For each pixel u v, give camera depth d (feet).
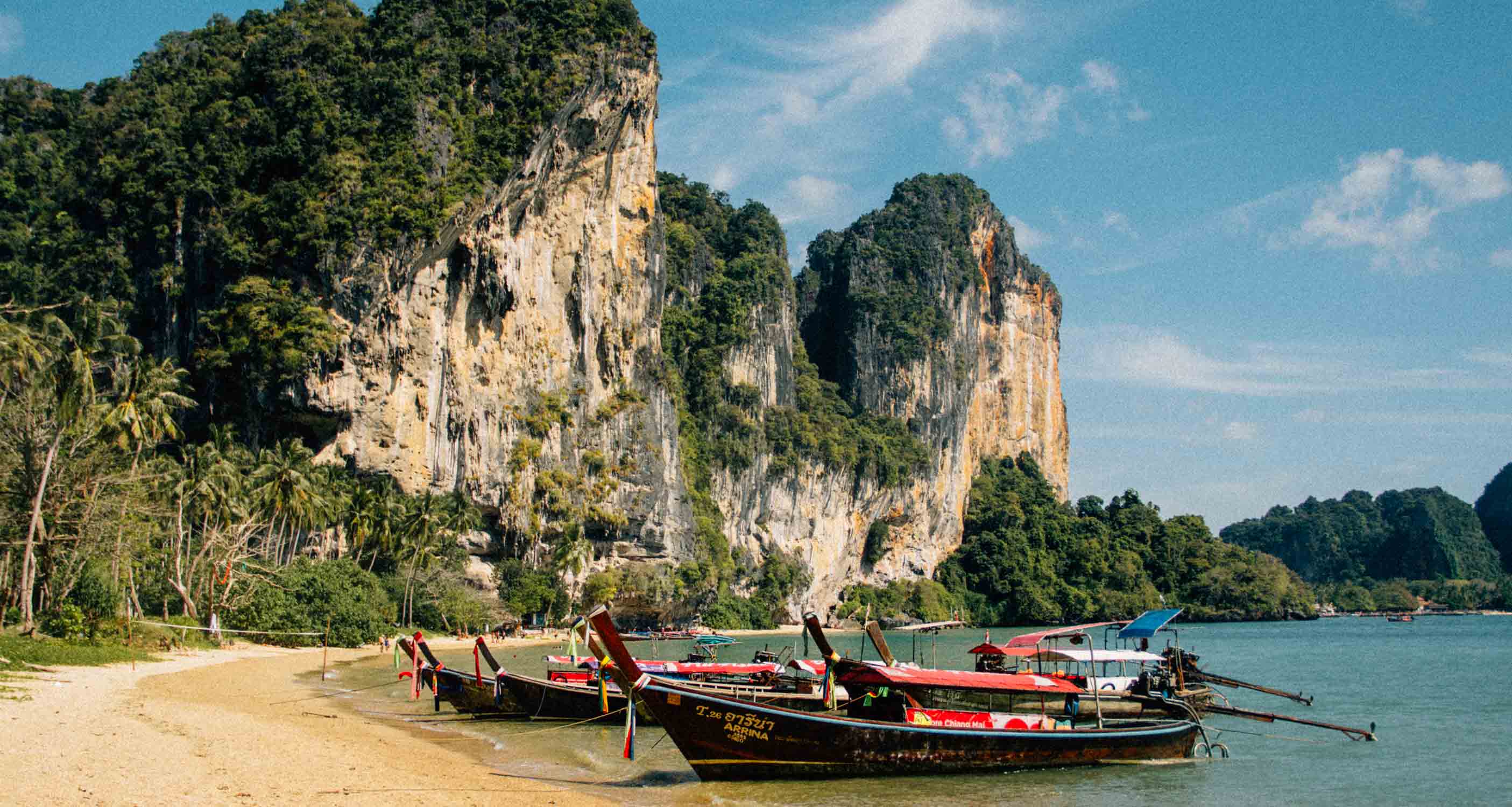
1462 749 131.34
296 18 396.98
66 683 129.18
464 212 351.87
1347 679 232.53
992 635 481.87
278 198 334.65
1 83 444.14
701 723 96.22
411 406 344.49
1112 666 212.02
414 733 120.06
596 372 426.10
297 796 76.95
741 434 528.63
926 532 651.66
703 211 616.39
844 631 530.68
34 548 182.80
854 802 92.63
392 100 356.38
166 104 386.32
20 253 359.46
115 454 205.98
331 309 327.88
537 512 385.09
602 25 412.36
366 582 277.23
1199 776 111.96
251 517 251.80
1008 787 102.17
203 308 333.01
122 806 68.13
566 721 131.34
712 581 467.11
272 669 185.37
